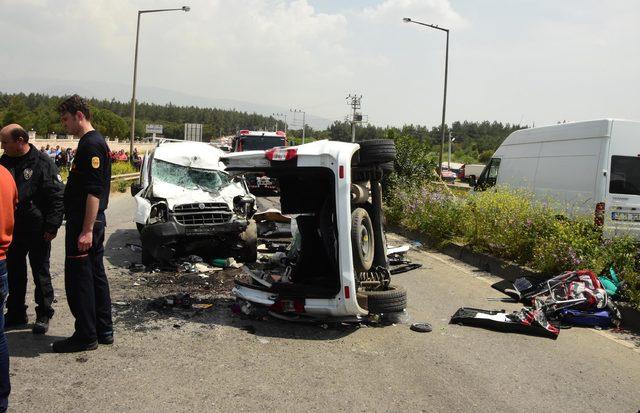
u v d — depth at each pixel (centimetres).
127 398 406
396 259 972
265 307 624
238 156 605
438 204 1220
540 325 592
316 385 445
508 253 905
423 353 529
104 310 512
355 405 411
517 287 747
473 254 993
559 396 441
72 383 428
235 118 19625
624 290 671
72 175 481
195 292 726
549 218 898
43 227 530
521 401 429
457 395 436
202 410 392
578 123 1154
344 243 564
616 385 466
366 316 624
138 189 1030
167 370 462
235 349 521
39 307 537
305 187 661
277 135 2461
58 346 489
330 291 575
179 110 19138
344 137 9381
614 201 1057
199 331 570
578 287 662
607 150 1062
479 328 615
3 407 367
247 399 414
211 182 987
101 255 507
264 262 934
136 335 549
